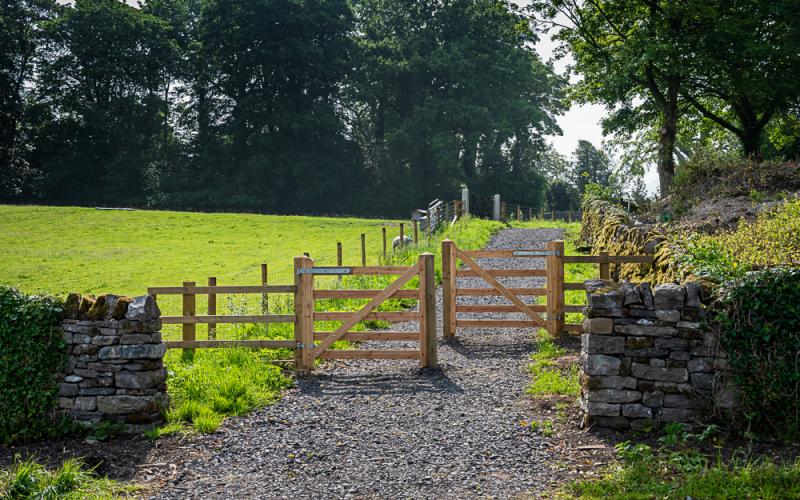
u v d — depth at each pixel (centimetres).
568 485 601
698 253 949
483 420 786
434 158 6000
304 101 6056
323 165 5909
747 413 695
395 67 5806
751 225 1168
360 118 6781
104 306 789
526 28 2894
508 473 637
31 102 6234
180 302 1853
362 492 609
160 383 809
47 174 6050
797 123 2986
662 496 558
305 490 617
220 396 859
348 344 1194
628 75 2612
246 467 672
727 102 2852
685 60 2452
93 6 6022
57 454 716
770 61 2577
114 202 5978
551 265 1202
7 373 773
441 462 669
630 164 3089
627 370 728
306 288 1062
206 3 5984
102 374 782
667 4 2495
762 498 541
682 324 719
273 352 1105
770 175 1762
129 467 678
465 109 5684
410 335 1075
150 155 6325
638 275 1273
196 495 610
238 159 6069
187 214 4106
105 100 6203
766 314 701
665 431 709
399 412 828
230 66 5872
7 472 632
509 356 1101
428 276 1054
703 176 1945
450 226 2950
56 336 787
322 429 774
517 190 6200
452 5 5922
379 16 6381
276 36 5906
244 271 2402
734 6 2531
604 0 2767
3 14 6075
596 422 733
